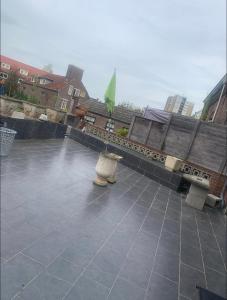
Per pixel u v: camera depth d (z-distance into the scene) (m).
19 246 4.17
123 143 16.11
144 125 15.93
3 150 8.21
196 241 6.67
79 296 3.52
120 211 6.98
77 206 6.39
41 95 45.22
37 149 10.77
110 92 8.61
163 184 11.88
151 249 5.47
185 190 11.70
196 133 13.45
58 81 48.50
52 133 14.47
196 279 4.88
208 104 21.66
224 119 14.81
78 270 4.05
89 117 30.67
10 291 3.26
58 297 3.40
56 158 10.35
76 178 8.53
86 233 5.25
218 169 12.29
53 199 6.34
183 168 12.97
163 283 4.42
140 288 4.09
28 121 11.72
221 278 5.19
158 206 8.56
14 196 5.84
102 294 3.70
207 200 10.73
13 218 4.94
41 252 4.20
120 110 30.53
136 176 12.05
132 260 4.82
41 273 3.73
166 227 6.95
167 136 14.70
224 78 14.74
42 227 4.95
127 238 5.61
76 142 16.02
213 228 8.12
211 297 3.26
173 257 5.45
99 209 6.65
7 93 24.75
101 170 8.37
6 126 10.41
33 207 5.62
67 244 4.65
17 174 7.16
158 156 14.54
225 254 6.42
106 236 5.39
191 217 8.53
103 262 4.46
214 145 12.70
